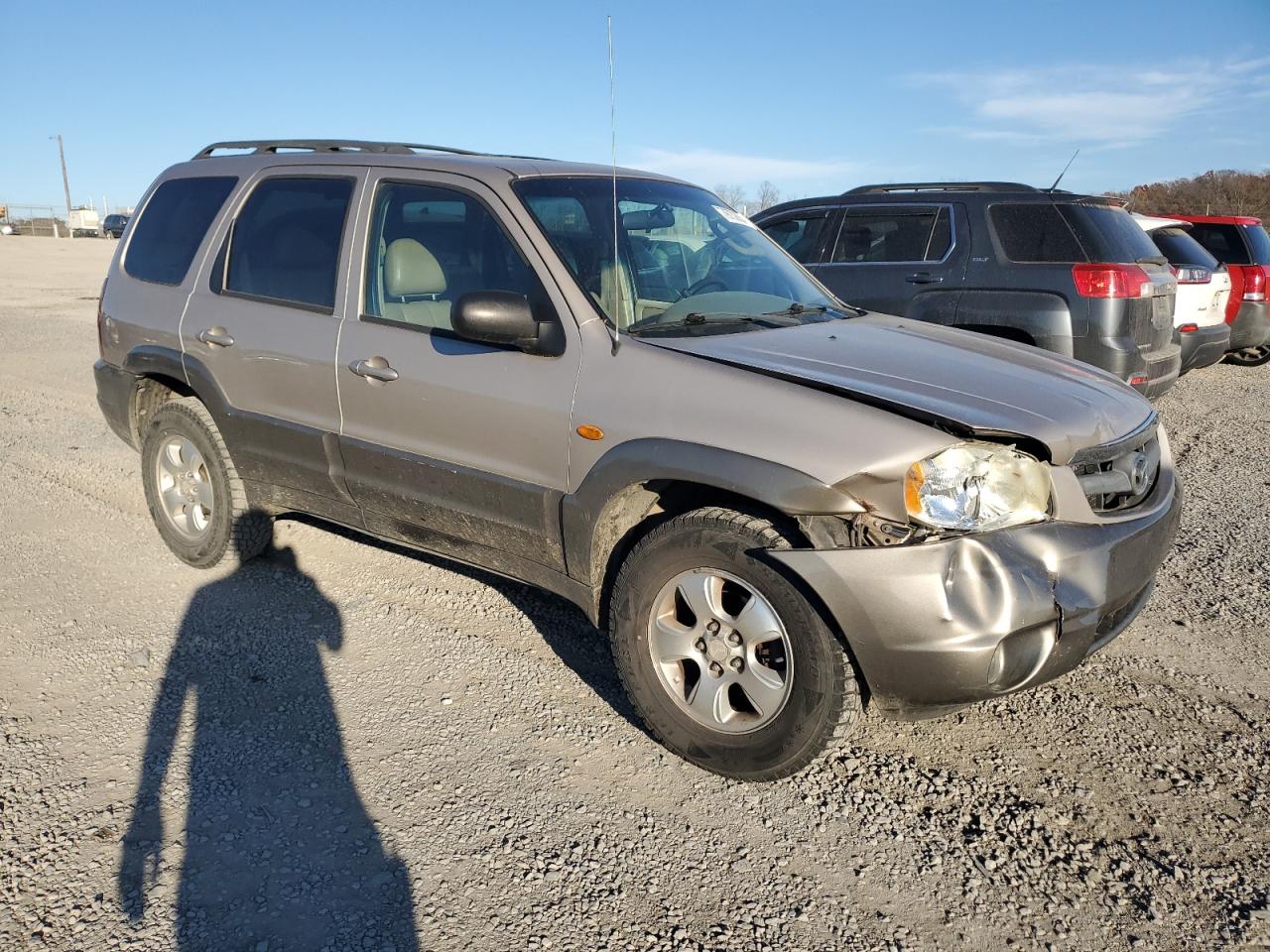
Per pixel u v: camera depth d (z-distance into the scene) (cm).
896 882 276
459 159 402
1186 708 367
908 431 283
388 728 352
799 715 297
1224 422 870
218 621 438
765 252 450
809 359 328
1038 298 695
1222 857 285
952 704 286
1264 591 471
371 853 285
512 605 457
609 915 262
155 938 251
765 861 284
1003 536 285
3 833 290
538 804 309
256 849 286
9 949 246
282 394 432
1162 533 332
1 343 1327
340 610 451
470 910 263
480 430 362
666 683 328
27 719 354
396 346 387
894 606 276
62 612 446
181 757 332
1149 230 982
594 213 383
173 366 477
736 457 297
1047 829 298
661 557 318
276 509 475
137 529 561
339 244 417
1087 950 251
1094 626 296
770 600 297
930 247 741
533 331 339
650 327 347
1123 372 686
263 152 488
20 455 725
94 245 4538
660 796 315
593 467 330
